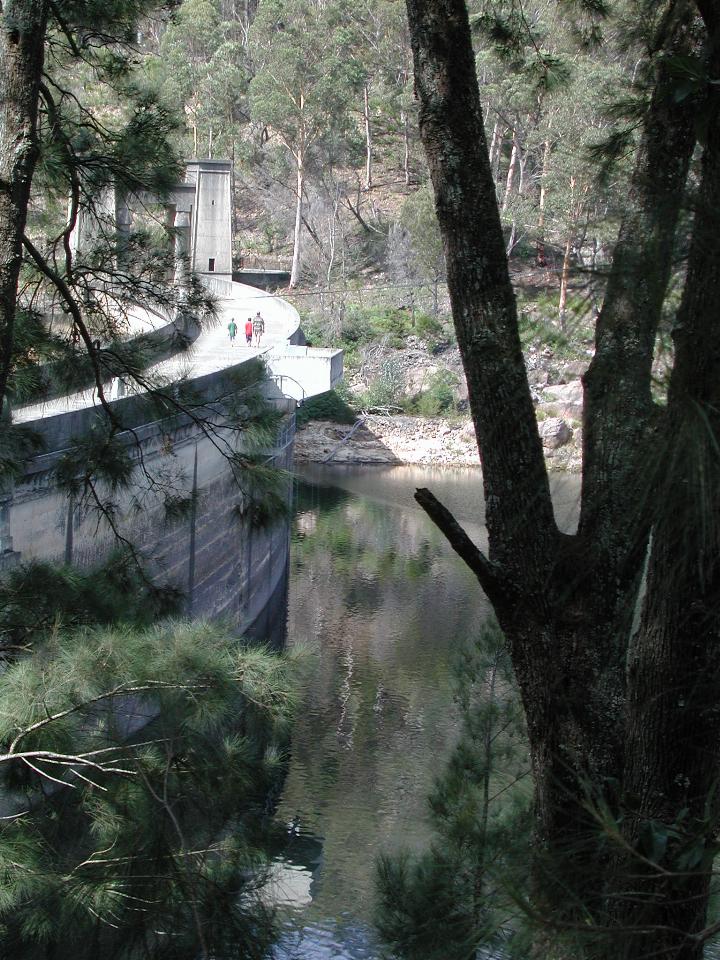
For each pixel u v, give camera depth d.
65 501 19.84
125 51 12.29
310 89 83.44
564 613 4.50
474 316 4.78
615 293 2.35
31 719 7.72
